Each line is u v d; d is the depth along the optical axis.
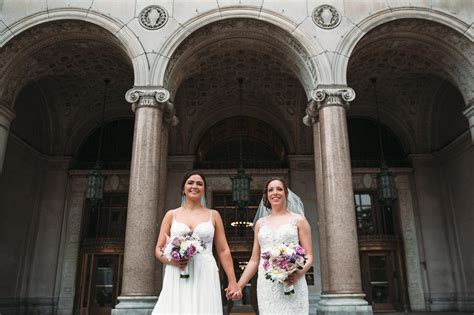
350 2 10.91
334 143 9.77
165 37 10.50
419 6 10.80
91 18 10.59
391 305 14.92
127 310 8.41
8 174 13.77
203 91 15.47
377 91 15.40
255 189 15.77
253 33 11.25
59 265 14.89
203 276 3.84
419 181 15.84
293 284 4.07
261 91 15.59
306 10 10.80
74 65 13.23
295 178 15.59
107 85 14.88
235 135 16.84
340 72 10.31
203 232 3.93
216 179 15.86
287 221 4.30
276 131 16.70
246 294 14.32
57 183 15.67
